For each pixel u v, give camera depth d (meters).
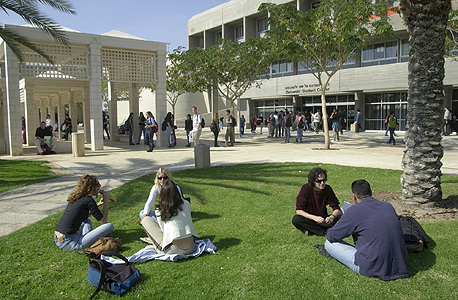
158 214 4.20
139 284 3.51
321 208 4.80
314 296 3.22
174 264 3.94
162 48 17.81
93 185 4.52
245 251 4.26
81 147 13.70
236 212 5.85
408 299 3.14
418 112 5.43
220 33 45.19
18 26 13.89
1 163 11.63
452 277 3.48
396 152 14.11
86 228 4.47
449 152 13.74
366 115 29.38
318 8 13.68
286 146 17.30
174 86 28.23
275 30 13.61
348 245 3.90
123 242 4.68
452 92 24.39
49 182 8.49
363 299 3.16
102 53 16.53
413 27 5.44
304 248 4.29
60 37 11.14
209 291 3.37
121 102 52.62
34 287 3.52
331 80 29.41
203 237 4.79
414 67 5.44
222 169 9.87
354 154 13.44
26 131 21.05
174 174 9.15
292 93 32.97
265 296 3.25
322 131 29.45
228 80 22.09
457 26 15.64
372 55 28.55
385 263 3.46
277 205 6.17
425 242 4.05
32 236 4.81
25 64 14.45
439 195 5.43
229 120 17.42
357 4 13.31
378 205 3.64
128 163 11.62
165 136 18.14
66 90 25.52
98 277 3.44
